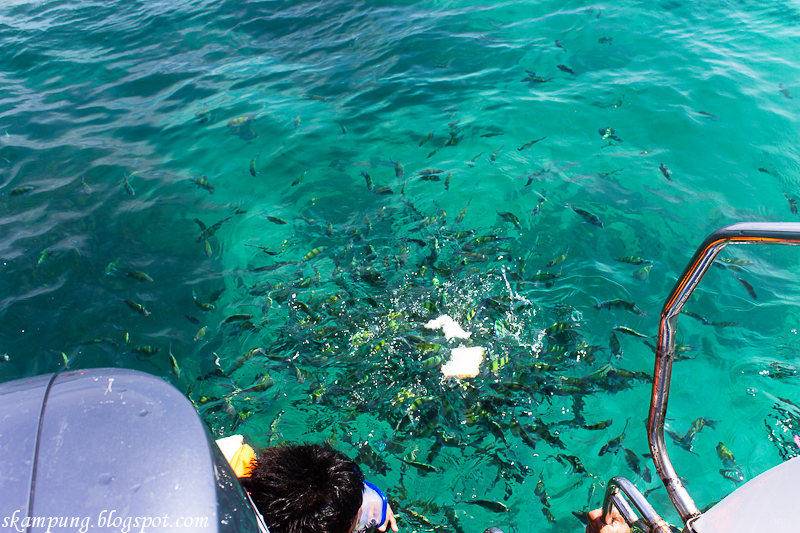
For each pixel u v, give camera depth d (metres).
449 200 5.82
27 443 0.76
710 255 1.19
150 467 0.76
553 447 3.53
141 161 7.01
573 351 4.18
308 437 3.74
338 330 4.49
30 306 5.04
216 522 0.73
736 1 9.50
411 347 4.26
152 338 4.68
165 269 5.38
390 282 4.88
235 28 10.77
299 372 4.16
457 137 6.79
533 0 10.11
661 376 1.39
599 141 6.49
